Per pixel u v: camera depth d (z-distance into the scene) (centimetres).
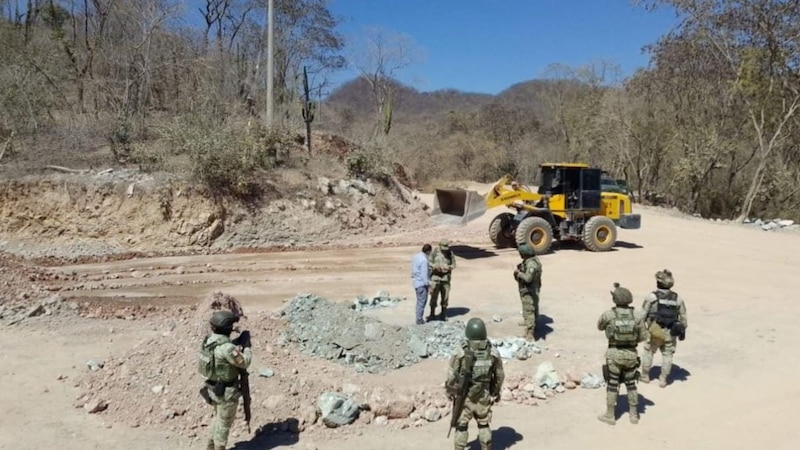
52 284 1452
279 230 2158
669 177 4316
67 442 690
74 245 1894
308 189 2336
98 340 1030
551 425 752
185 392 760
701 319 1233
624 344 750
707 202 4219
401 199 2680
